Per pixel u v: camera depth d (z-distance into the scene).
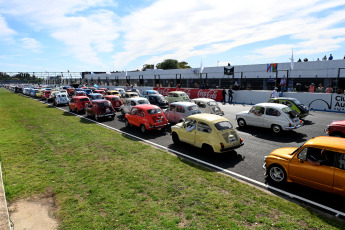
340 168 5.46
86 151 9.89
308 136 12.16
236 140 8.98
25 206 5.79
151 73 46.91
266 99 24.03
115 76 56.41
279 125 12.42
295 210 5.41
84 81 70.00
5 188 6.62
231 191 6.36
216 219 5.11
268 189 6.56
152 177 7.27
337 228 4.74
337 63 25.12
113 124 16.08
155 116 13.00
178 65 85.62
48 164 8.45
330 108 19.58
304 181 6.13
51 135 12.70
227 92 27.06
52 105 27.66
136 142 11.29
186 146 10.68
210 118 9.30
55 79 75.38
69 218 5.25
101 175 7.46
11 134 12.95
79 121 17.25
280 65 29.52
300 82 28.14
